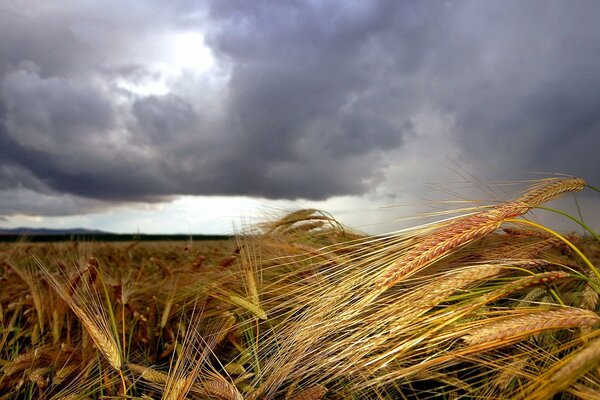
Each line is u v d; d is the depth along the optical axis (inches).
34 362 124.9
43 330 145.5
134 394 112.0
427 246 90.9
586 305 89.6
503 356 98.5
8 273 198.5
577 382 78.7
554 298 101.2
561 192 98.0
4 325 155.3
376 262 103.2
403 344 90.9
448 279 91.4
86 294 146.7
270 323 125.6
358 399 100.3
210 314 148.9
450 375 107.1
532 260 94.5
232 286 158.6
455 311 88.2
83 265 160.7
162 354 129.6
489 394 91.2
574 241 117.4
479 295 100.6
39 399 113.8
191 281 172.1
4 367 122.4
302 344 103.5
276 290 143.3
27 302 155.3
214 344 123.3
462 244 90.0
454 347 100.3
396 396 106.1
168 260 270.5
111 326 119.3
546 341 96.9
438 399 103.1
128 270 233.1
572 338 94.5
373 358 92.3
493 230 89.9
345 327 105.3
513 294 113.9
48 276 145.6
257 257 169.3
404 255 96.7
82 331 135.9
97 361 122.3
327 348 100.0
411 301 93.5
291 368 99.8
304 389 101.0
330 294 106.3
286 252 164.7
